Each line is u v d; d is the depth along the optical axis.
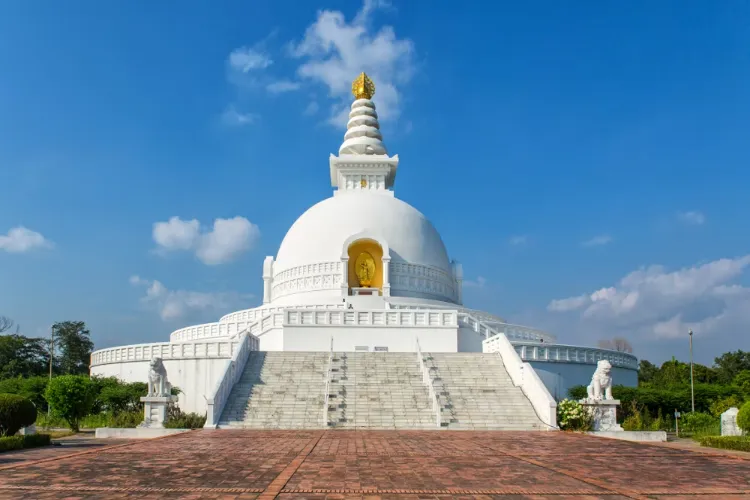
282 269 60.62
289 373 36.53
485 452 21.55
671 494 14.38
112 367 49.75
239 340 39.88
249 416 32.06
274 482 15.47
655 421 37.94
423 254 59.69
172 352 45.25
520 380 35.44
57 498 13.70
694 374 84.31
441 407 32.75
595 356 48.66
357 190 67.00
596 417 31.81
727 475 17.17
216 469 17.56
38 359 81.94
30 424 26.77
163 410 32.66
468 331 45.06
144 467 18.06
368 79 76.62
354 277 58.12
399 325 43.75
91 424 39.00
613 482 15.81
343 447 22.78
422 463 18.75
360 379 35.78
